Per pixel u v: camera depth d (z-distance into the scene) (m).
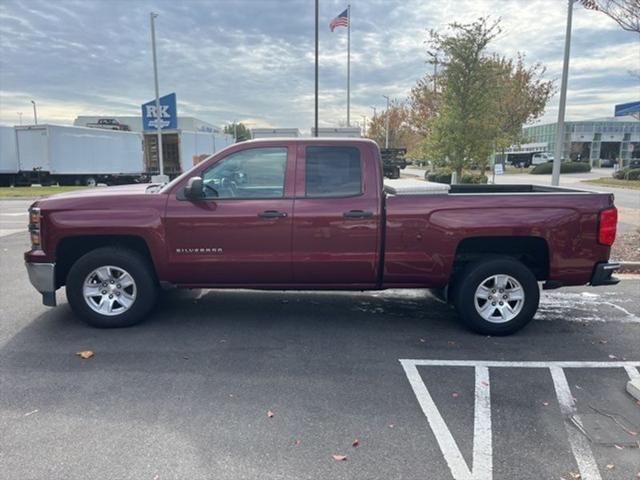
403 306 5.81
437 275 4.75
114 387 3.67
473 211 4.64
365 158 4.73
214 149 36.94
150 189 5.11
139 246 4.99
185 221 4.66
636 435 3.12
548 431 3.16
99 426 3.14
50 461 2.77
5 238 10.58
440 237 4.66
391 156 28.98
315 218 4.65
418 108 30.25
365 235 4.69
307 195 4.71
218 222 4.66
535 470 2.75
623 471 2.75
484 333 4.84
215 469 2.72
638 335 4.91
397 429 3.15
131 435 3.04
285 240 4.69
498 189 6.17
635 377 3.95
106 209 4.68
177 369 4.00
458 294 4.85
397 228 4.67
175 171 31.78
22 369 3.98
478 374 3.98
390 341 4.69
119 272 4.88
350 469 2.74
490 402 3.53
